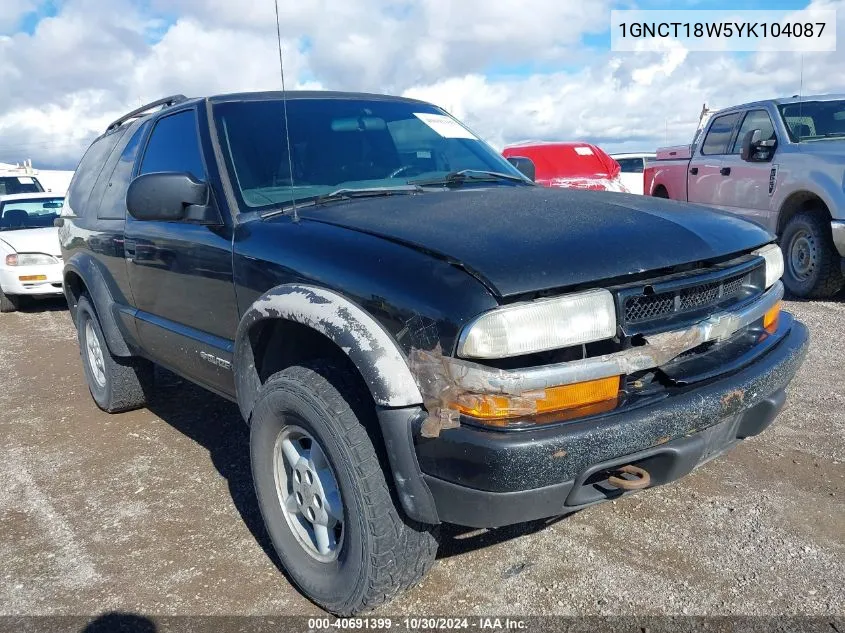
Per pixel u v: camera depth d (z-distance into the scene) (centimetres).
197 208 308
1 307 912
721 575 271
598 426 205
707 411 224
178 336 343
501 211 256
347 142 336
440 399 204
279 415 256
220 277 297
